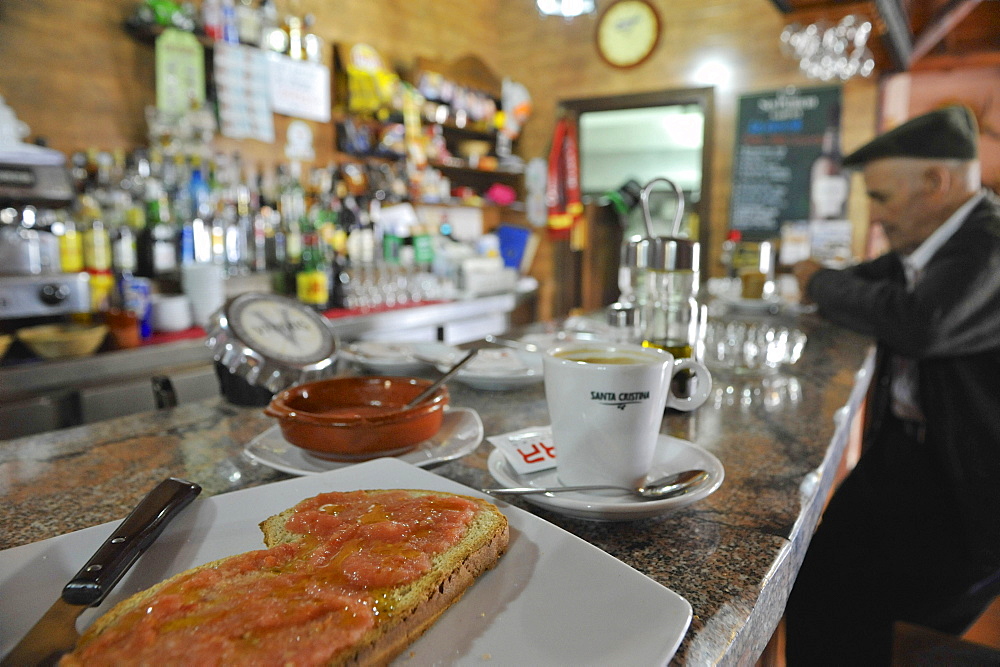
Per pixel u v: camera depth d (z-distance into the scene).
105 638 0.35
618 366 0.60
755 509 0.66
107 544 0.46
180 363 2.23
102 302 2.21
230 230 2.70
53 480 0.72
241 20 2.88
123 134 2.59
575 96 4.67
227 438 0.89
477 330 3.74
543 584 0.44
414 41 4.16
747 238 4.07
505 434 0.85
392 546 0.44
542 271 4.97
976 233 1.60
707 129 4.18
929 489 1.65
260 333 1.02
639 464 0.64
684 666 0.39
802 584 1.44
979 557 1.39
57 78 2.38
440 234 4.18
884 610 1.35
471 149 4.39
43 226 2.14
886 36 2.87
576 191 4.77
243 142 3.07
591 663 0.36
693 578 0.51
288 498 0.57
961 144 1.78
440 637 0.39
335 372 1.24
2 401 1.81
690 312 1.08
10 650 0.35
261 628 0.35
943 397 1.62
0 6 2.21
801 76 3.87
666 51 4.29
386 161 3.86
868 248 3.82
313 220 3.16
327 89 3.41
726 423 0.98
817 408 1.07
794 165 3.92
